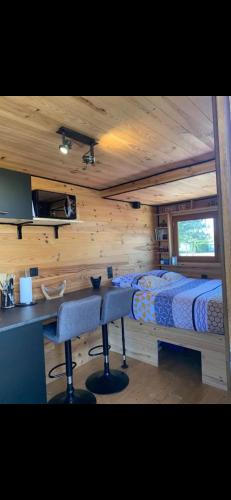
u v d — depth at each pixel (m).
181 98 1.26
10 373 1.69
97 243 3.21
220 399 2.12
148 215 4.18
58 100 1.25
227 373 0.72
